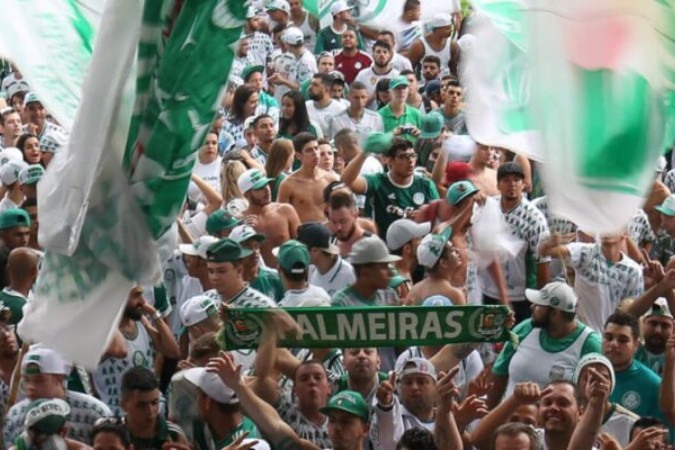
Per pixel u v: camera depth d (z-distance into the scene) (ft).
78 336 37.93
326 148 87.86
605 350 60.64
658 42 35.47
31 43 40.52
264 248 80.07
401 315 45.19
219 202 84.07
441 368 57.93
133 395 53.11
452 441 51.42
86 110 36.94
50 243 37.19
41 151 95.86
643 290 74.84
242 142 107.24
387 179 86.28
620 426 56.49
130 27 36.60
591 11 35.45
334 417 51.42
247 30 134.92
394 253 74.38
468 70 37.58
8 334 61.31
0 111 112.88
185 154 37.24
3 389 61.52
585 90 35.78
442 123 99.81
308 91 118.01
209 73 36.83
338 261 71.00
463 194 76.13
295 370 55.26
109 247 37.47
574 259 74.38
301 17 145.89
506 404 53.78
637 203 35.94
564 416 52.31
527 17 35.81
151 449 53.62
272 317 45.65
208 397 53.83
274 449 52.75
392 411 53.47
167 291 73.87
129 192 37.22
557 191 36.19
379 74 127.03
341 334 45.75
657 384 60.39
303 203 84.94
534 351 61.93
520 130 37.17
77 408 57.16
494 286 77.00
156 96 36.83
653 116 35.76
